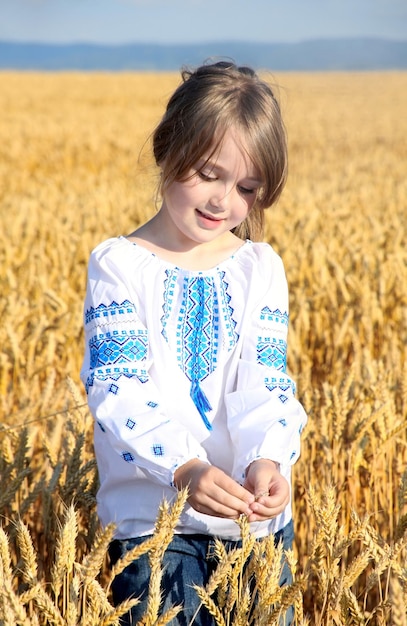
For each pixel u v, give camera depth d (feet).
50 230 25.54
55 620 4.98
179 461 5.68
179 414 6.26
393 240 24.70
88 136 64.44
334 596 5.60
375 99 146.10
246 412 6.09
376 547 5.68
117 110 100.53
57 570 5.06
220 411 6.36
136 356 6.23
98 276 6.51
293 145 72.54
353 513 5.86
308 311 16.81
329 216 29.19
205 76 6.16
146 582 6.07
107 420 5.93
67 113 93.04
